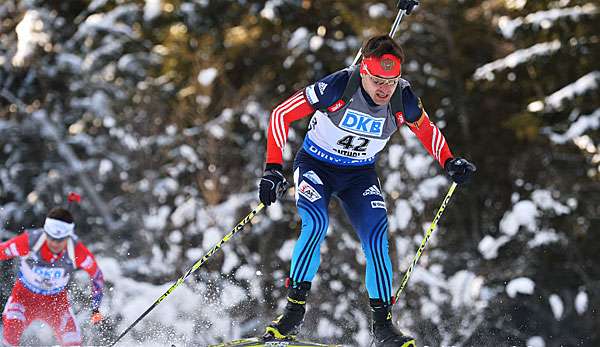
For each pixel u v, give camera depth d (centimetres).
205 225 3403
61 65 4119
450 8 4091
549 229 3622
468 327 3138
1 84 4278
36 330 2508
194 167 3694
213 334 2862
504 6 4059
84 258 1925
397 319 3127
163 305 2845
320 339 3131
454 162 1367
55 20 4362
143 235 3562
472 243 3959
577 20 3691
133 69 4269
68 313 1972
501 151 4175
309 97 1295
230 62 4219
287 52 4094
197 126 3859
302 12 4172
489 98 4162
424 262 3256
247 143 3969
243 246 3469
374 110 1295
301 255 1316
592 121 3678
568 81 3941
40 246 1881
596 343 3881
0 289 2983
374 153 1379
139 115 3984
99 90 4175
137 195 3631
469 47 4281
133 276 3397
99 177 3978
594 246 4016
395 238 3133
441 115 3975
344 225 3500
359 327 3180
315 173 1374
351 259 3344
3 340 1905
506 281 3744
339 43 3988
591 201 3956
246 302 3078
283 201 3703
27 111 4028
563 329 3900
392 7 3991
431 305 3081
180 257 3294
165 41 4300
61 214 1883
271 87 4159
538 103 3762
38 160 4156
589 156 3750
